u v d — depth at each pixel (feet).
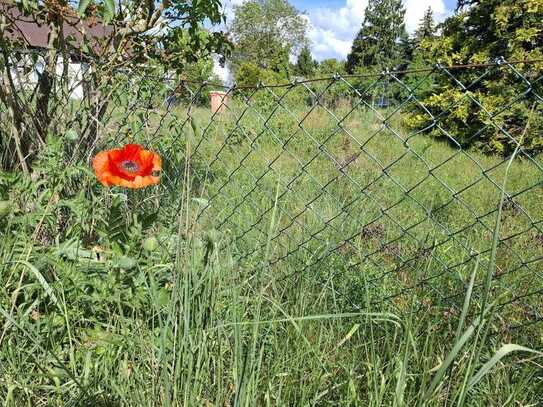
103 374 4.77
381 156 18.52
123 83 8.84
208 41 11.55
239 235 7.80
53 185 6.57
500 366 4.98
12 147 8.41
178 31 11.07
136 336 5.04
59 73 9.34
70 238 6.43
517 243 9.33
